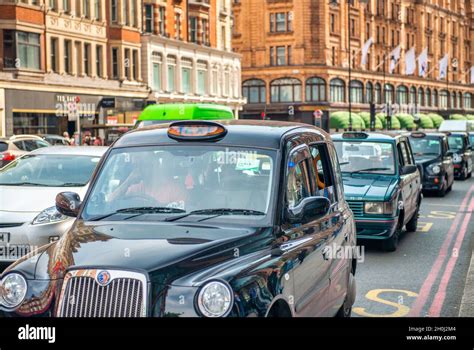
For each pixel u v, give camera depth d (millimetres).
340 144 14750
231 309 4398
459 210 20406
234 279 4523
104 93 50656
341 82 88688
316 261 5852
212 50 66438
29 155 12188
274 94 86500
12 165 11945
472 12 133750
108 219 5477
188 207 5469
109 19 52344
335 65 87312
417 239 14852
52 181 11414
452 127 45219
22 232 10039
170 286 4469
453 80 124812
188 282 4477
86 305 4523
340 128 83125
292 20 85188
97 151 12391
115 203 5625
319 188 6699
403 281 10578
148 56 56219
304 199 5578
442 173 24312
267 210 5391
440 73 97562
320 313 6051
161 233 5059
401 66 104938
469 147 34156
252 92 87188
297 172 5918
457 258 12562
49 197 10742
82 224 5402
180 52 61281
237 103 72000
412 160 16031
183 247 4789
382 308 8820
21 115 43188
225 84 70062
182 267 4570
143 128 6312
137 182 5715
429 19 114875
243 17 86938
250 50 86938
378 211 12836
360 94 93188
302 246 5539
